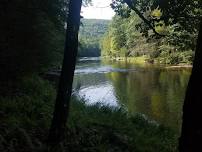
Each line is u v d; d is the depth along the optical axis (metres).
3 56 12.09
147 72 55.00
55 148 7.75
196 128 5.26
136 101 27.41
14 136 7.62
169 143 11.67
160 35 9.48
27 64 13.48
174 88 34.56
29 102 10.63
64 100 8.13
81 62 101.38
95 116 12.49
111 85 39.50
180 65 64.56
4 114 9.00
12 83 12.27
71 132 8.83
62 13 15.84
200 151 5.22
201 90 5.25
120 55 114.25
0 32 11.77
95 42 179.75
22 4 12.52
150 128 13.63
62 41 18.28
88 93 32.97
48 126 8.90
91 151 8.12
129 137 10.34
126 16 10.02
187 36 9.29
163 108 24.05
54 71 22.12
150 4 9.23
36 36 13.60
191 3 8.57
